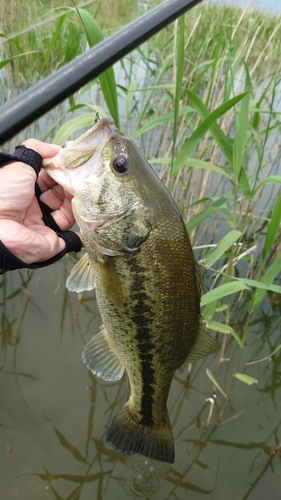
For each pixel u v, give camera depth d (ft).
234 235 1.73
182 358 1.33
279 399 2.15
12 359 2.10
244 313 2.69
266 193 3.60
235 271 2.92
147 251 1.20
